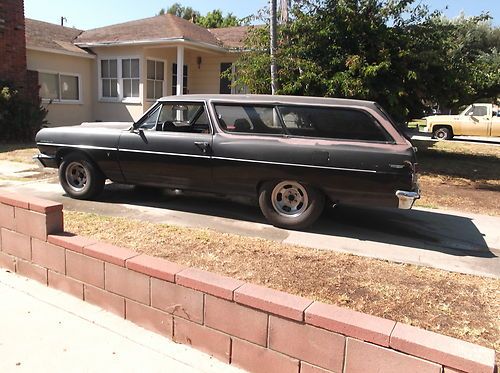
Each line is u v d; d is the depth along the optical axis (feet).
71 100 55.31
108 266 10.89
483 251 16.38
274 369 8.60
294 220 17.84
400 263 14.46
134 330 10.40
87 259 11.33
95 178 21.59
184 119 19.89
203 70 58.85
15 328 10.43
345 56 32.89
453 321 10.26
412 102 36.94
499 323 10.27
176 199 22.77
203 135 19.01
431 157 46.26
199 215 19.83
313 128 17.39
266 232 17.54
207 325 9.38
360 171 16.43
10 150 39.81
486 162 43.09
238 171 18.33
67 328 10.44
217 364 9.21
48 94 52.65
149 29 54.49
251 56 36.11
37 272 12.71
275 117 17.95
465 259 15.38
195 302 9.46
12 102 44.83
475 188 29.86
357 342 7.57
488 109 69.97
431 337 7.20
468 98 45.27
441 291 12.06
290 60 32.78
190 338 9.71
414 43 32.94
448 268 14.29
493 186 30.76
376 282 12.48
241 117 18.54
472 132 70.54
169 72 58.29
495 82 45.91
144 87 54.29
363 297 11.39
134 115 55.11
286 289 11.71
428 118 73.67
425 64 32.45
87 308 11.34
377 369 7.43
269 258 14.14
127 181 21.27
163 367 9.11
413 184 16.21
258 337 8.70
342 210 21.81
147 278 10.18
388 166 16.12
